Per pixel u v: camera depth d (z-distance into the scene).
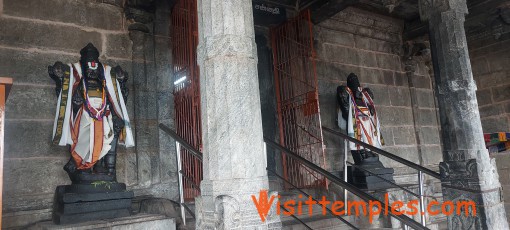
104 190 4.44
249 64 2.98
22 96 4.91
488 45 9.43
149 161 5.62
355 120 6.69
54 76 4.57
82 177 4.46
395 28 9.12
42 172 4.91
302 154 6.74
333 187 6.09
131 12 5.77
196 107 5.27
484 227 4.04
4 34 4.89
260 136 2.95
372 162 6.54
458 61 4.55
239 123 2.84
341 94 6.86
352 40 8.49
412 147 8.98
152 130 5.73
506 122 9.05
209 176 2.87
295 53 7.07
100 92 4.73
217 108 2.87
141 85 5.77
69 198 4.17
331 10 7.02
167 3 6.27
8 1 4.99
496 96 9.26
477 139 4.34
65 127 4.48
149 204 4.84
